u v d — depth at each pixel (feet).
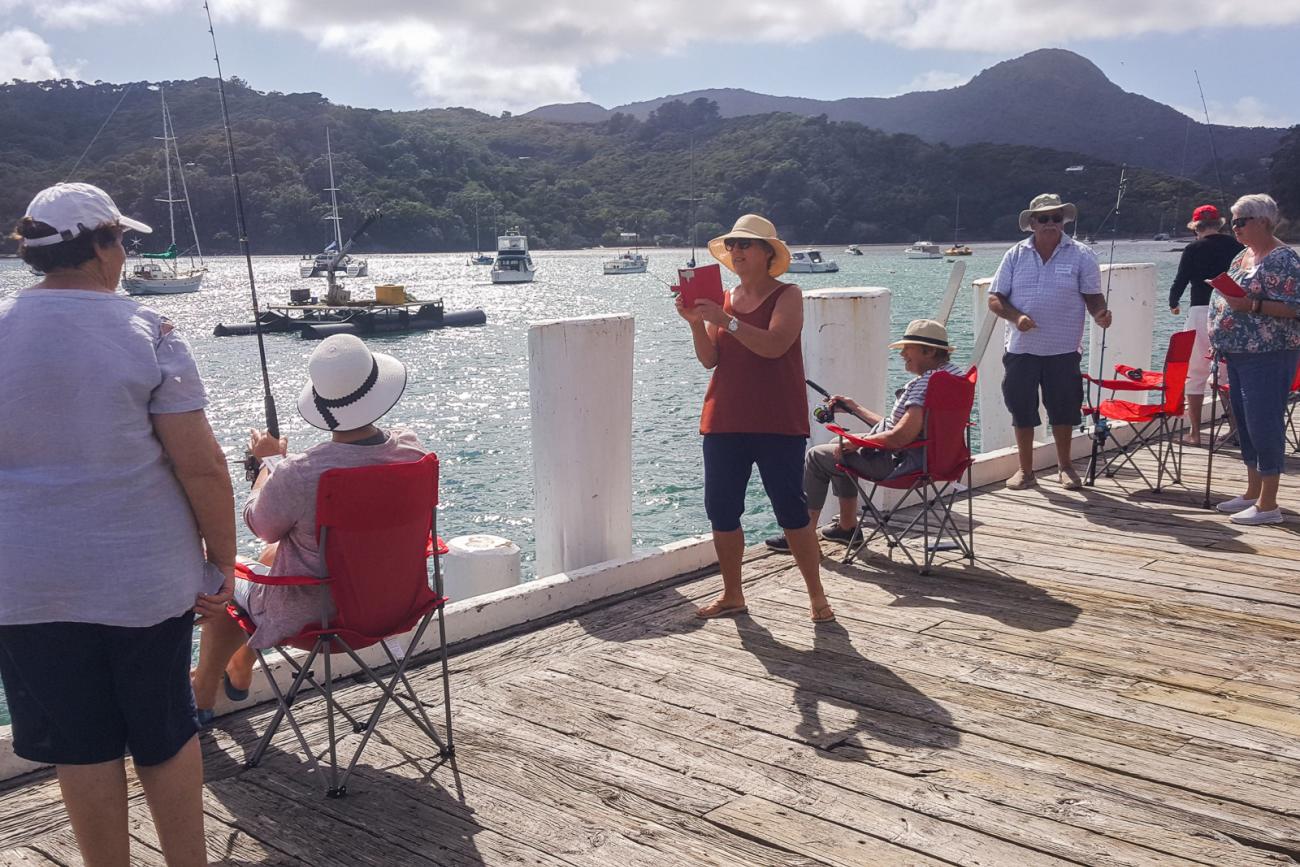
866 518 20.92
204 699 11.99
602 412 16.66
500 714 12.41
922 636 14.75
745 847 9.52
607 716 12.31
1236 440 27.66
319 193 645.10
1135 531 19.85
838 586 17.06
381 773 11.00
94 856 7.92
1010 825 9.80
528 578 40.34
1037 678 13.23
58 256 7.62
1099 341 28.55
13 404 7.30
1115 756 11.14
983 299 26.02
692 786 10.64
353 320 163.53
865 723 12.01
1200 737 11.55
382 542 10.03
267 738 10.96
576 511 16.76
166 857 8.18
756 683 13.21
